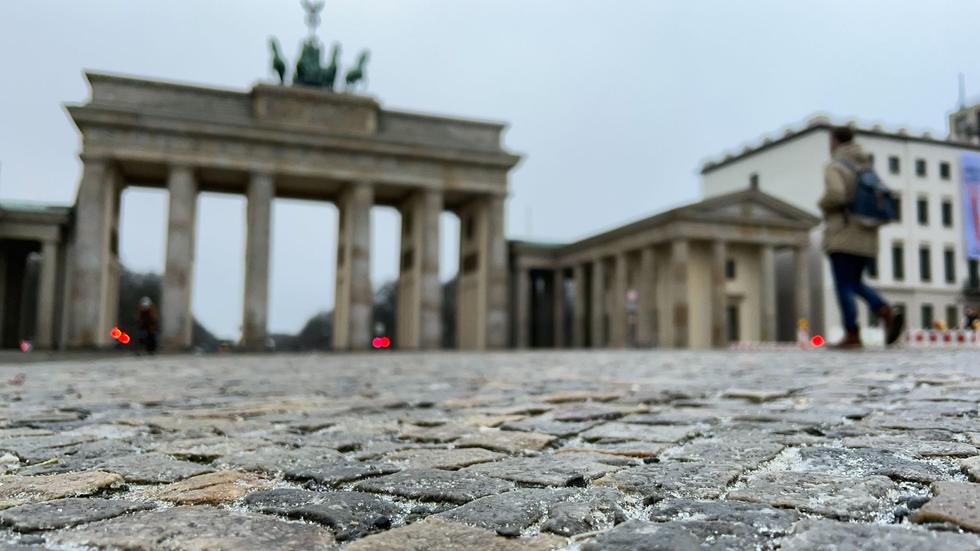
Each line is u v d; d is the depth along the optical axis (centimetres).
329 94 6344
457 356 3612
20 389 1191
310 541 294
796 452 467
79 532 307
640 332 7181
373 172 6400
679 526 298
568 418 681
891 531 280
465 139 6856
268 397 977
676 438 537
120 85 5872
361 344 6191
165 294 5691
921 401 730
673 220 6581
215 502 365
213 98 6141
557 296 8531
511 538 292
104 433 621
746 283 7231
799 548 262
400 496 374
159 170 6166
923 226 7788
